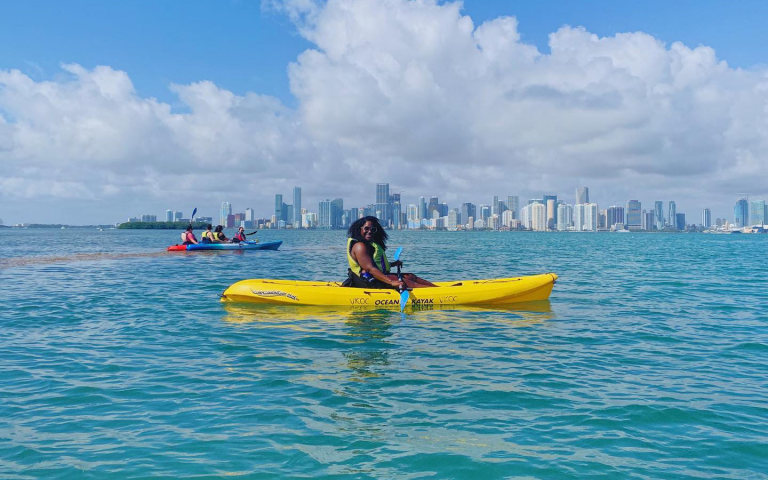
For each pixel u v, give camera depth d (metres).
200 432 3.95
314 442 3.76
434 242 67.38
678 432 3.96
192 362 6.02
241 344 6.97
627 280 15.45
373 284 10.41
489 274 18.17
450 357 6.26
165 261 23.09
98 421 4.18
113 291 12.59
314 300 10.20
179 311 9.70
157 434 3.92
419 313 9.49
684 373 5.54
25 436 3.89
